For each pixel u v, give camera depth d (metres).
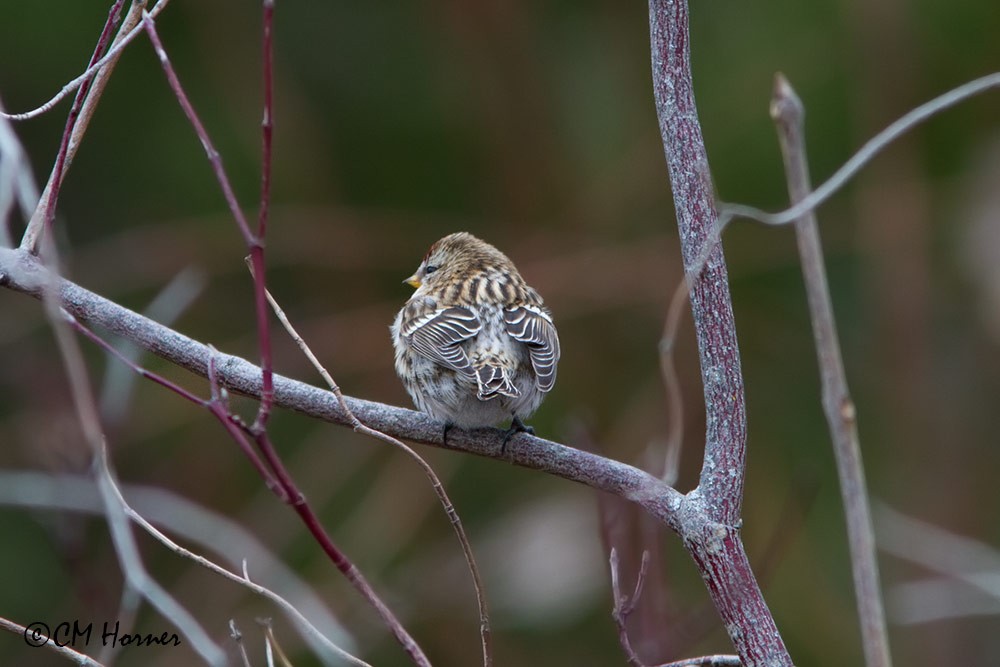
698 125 5.36
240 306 14.48
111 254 13.95
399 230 15.05
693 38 14.67
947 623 13.34
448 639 12.83
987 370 14.62
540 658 12.81
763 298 14.84
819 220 14.84
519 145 15.29
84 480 10.28
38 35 13.36
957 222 14.32
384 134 15.09
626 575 8.02
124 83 14.10
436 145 15.21
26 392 11.64
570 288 14.99
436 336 7.48
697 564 5.39
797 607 13.11
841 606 13.25
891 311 14.62
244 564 5.78
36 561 12.20
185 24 14.35
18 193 6.59
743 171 14.24
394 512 13.52
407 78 15.16
